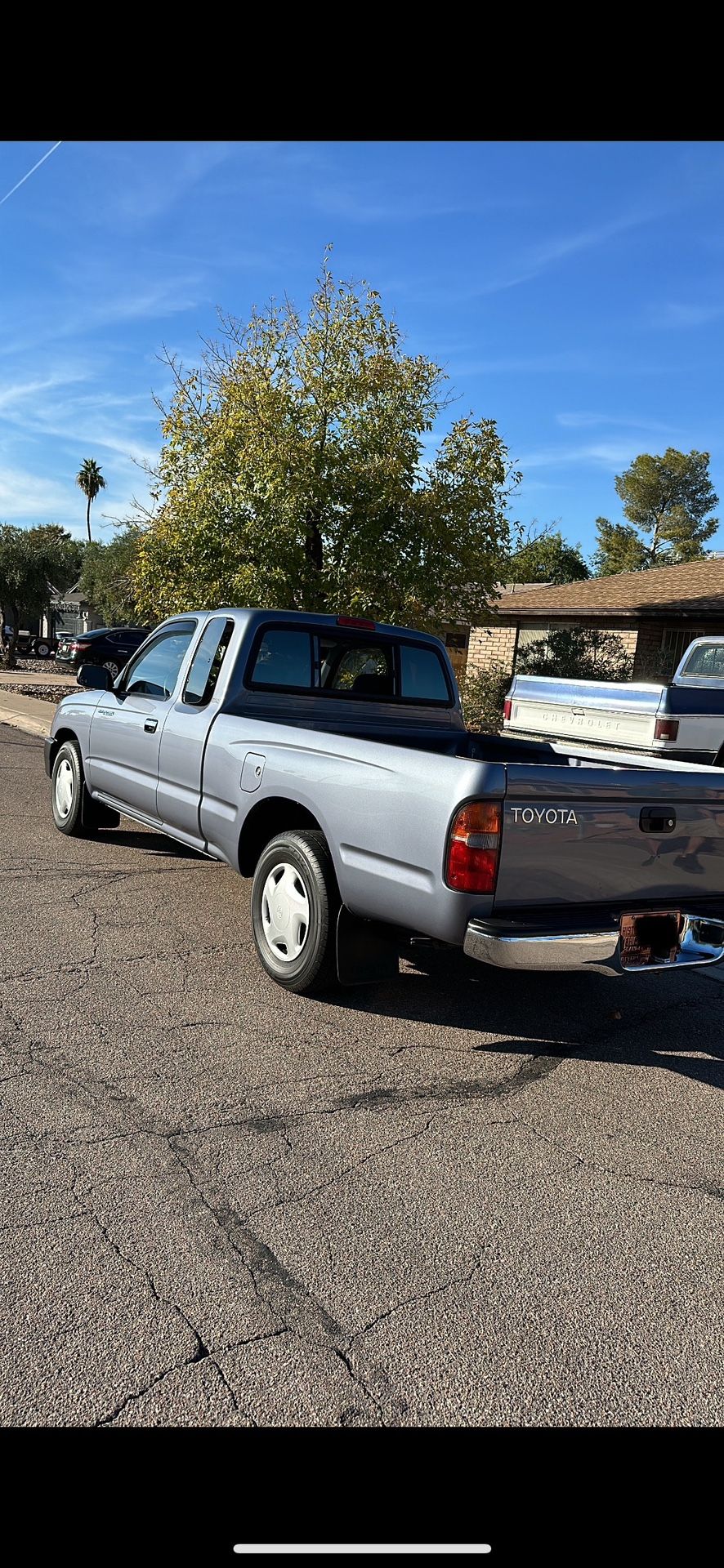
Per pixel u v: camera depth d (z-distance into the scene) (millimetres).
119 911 5582
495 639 20094
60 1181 2838
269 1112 3371
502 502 12180
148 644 6410
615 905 3943
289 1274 2512
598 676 16562
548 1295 2518
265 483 11211
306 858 4273
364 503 11328
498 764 3557
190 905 5789
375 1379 2182
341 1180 2979
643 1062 4090
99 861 6727
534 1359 2285
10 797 9000
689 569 20000
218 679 5289
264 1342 2264
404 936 4199
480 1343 2322
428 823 3658
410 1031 4219
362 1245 2664
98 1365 2154
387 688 5941
